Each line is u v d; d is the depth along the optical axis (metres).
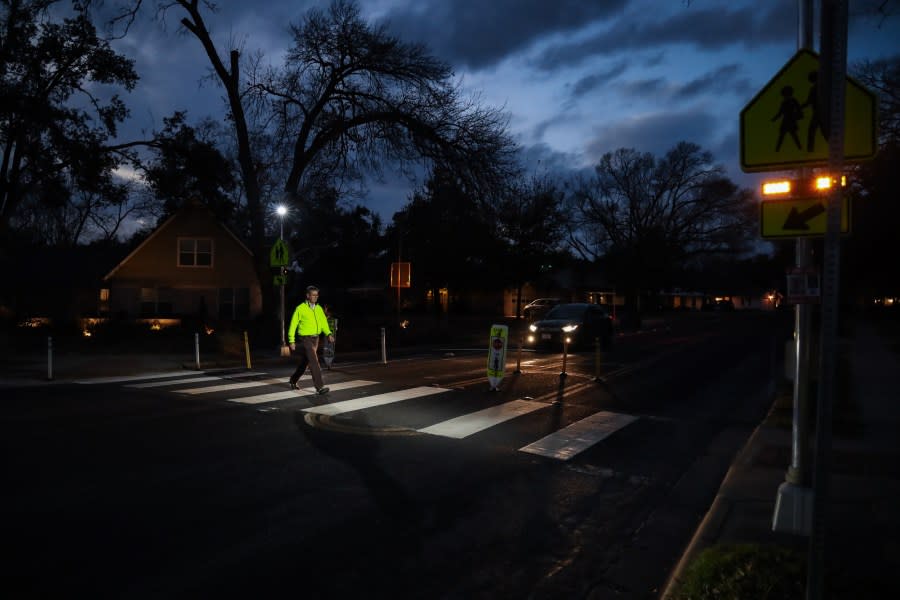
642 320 54.09
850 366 15.43
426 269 38.31
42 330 25.98
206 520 5.26
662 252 55.44
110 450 7.38
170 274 36.47
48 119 22.70
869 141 4.26
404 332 28.06
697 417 10.35
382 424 9.06
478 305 57.16
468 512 5.65
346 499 5.86
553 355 21.05
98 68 23.47
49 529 5.00
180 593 4.02
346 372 15.17
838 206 2.63
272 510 5.53
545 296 59.78
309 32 22.97
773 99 4.69
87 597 3.94
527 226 38.84
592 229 56.91
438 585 4.27
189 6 22.41
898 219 24.66
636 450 8.09
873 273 29.03
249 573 4.32
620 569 4.63
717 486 6.66
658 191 55.09
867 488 5.98
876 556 4.36
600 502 6.07
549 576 4.48
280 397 11.23
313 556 4.63
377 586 4.22
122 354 19.05
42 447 7.45
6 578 4.16
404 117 23.14
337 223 48.34
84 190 25.42
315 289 11.48
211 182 27.44
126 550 4.64
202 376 14.31
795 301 4.98
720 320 57.72
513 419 9.66
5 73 22.58
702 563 4.14
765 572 3.90
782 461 7.14
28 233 42.41
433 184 24.92
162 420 9.12
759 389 13.35
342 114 23.81
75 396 11.15
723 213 54.97
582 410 10.59
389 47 23.02
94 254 39.78
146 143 25.64
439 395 11.64
